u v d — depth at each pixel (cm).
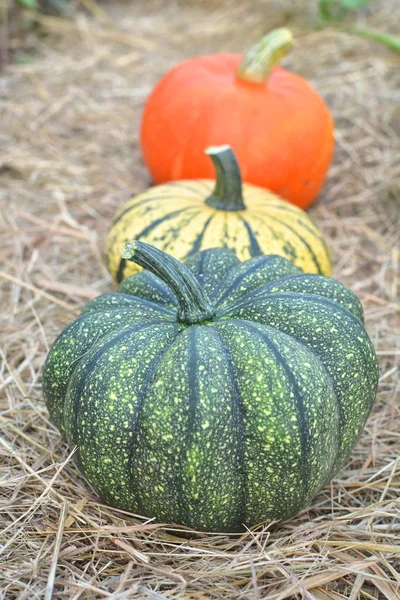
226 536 79
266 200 102
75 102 144
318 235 101
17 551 78
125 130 138
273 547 78
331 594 76
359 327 80
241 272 84
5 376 96
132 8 178
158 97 114
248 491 76
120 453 76
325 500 84
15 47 159
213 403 74
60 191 125
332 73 149
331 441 77
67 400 78
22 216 120
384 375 97
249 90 112
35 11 167
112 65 155
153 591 74
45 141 134
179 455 74
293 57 154
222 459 74
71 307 105
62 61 154
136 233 97
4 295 107
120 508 79
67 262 113
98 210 123
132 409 75
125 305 82
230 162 96
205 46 164
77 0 174
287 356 75
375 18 164
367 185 127
